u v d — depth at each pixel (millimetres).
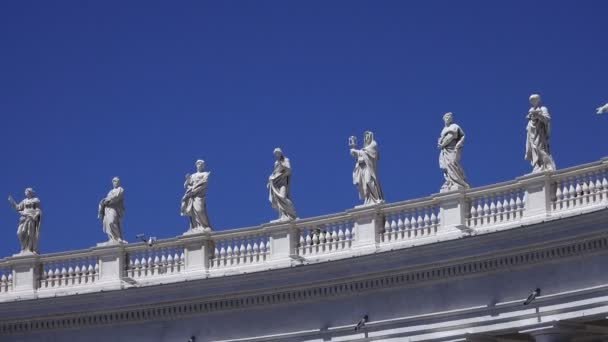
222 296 61594
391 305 58406
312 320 60000
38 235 66562
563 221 53969
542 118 56719
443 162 58906
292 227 61688
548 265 55094
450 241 56531
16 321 65000
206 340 61969
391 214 59969
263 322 61062
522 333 55531
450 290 57188
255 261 62469
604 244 53688
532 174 56562
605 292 53656
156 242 64125
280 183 62281
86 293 63500
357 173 60812
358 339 58875
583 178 55844
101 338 63875
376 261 58344
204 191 64000
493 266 56219
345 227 61125
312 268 59562
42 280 65938
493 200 57875
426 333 57438
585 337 55938
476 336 56344
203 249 63281
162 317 62906
